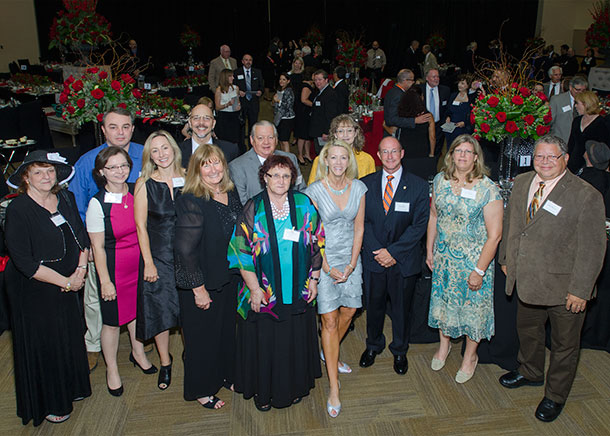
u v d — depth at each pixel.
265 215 2.55
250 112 7.91
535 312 2.91
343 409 2.95
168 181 2.77
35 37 15.11
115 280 2.84
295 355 2.75
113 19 16.89
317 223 2.65
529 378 3.08
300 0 19.23
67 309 2.73
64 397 2.77
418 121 5.37
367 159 3.60
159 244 2.77
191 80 10.31
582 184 2.55
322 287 2.85
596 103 4.48
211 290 2.68
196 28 18.22
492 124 3.60
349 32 19.61
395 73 16.83
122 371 3.32
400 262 3.02
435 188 2.97
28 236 2.52
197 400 3.00
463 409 2.94
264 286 2.60
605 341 3.48
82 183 3.11
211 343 2.82
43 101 9.68
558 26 18.17
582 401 2.98
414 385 3.16
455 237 2.93
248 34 19.12
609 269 3.35
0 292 3.65
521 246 2.72
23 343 2.61
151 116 7.09
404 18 19.50
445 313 3.07
